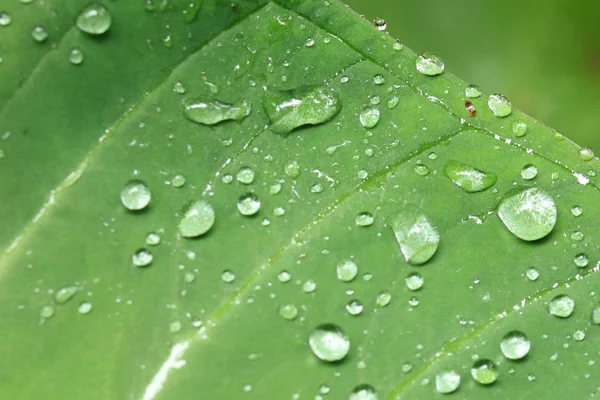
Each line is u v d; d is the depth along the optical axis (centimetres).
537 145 26
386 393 25
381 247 26
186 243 26
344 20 26
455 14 31
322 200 26
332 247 26
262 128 26
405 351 26
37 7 26
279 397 25
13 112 26
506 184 26
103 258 26
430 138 26
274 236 26
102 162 26
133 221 26
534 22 31
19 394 25
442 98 26
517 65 31
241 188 26
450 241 26
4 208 26
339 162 26
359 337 26
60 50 26
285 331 26
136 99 26
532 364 26
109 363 25
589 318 26
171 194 26
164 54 26
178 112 26
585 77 31
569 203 26
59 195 26
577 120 31
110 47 26
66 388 25
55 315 25
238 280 26
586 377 25
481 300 26
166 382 25
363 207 26
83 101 26
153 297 26
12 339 25
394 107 26
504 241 26
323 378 25
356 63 26
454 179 26
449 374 25
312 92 26
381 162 26
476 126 26
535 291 26
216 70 26
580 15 31
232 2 26
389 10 31
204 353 25
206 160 26
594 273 26
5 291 25
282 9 26
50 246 26
